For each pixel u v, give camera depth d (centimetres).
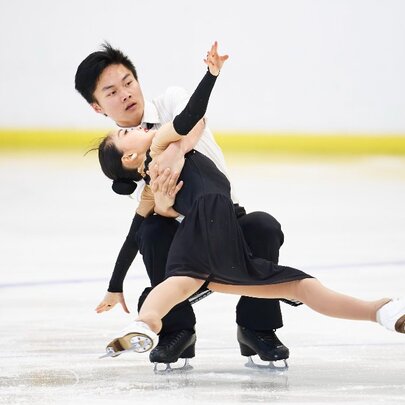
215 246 1050
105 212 2986
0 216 2908
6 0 4572
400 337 1343
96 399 966
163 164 1108
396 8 4650
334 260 2122
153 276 1161
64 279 1944
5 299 1725
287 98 4653
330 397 966
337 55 4656
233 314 1554
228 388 1024
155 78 4644
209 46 4641
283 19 4647
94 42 4631
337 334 1373
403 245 2338
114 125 4628
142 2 4628
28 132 4616
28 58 4591
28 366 1166
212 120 4647
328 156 4553
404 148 4662
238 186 3516
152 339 941
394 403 934
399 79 4647
